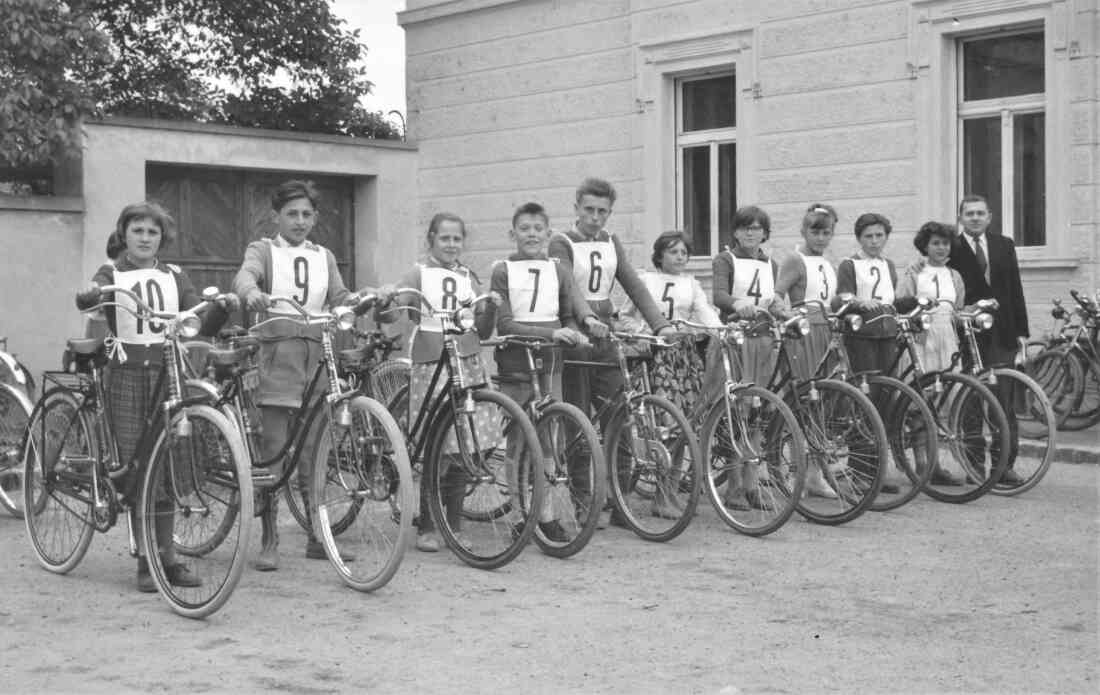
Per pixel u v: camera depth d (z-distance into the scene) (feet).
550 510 19.72
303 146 45.19
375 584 17.11
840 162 36.65
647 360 22.07
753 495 21.44
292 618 15.99
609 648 14.62
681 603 16.75
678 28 40.01
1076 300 32.04
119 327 17.65
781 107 37.83
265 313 19.31
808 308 25.03
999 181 34.42
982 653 14.39
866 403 21.83
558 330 20.35
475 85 45.78
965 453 24.43
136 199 41.24
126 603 16.83
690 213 40.83
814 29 37.01
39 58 38.45
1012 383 25.39
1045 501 24.68
